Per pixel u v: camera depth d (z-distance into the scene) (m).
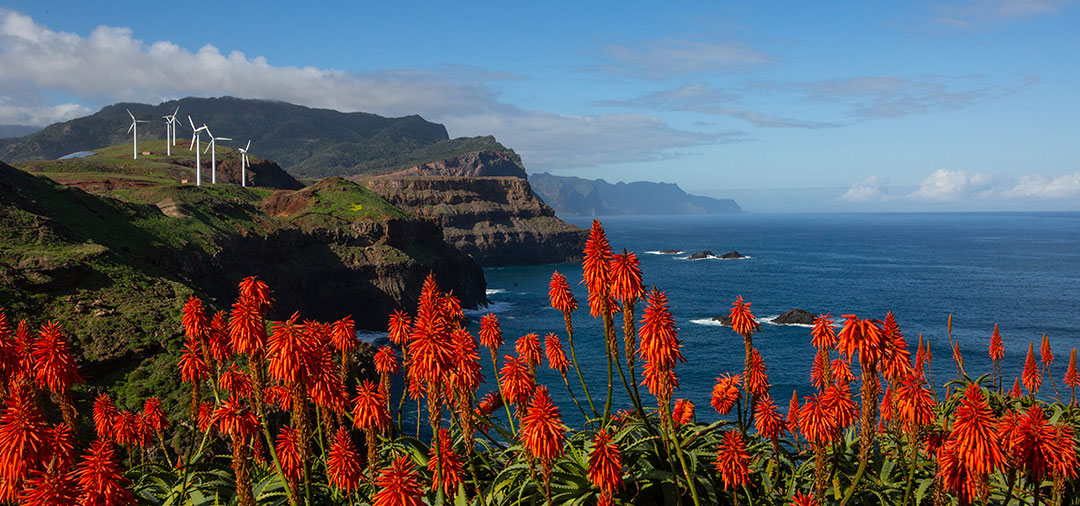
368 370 49.97
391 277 145.25
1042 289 182.88
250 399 14.15
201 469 13.80
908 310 146.88
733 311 12.38
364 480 12.34
